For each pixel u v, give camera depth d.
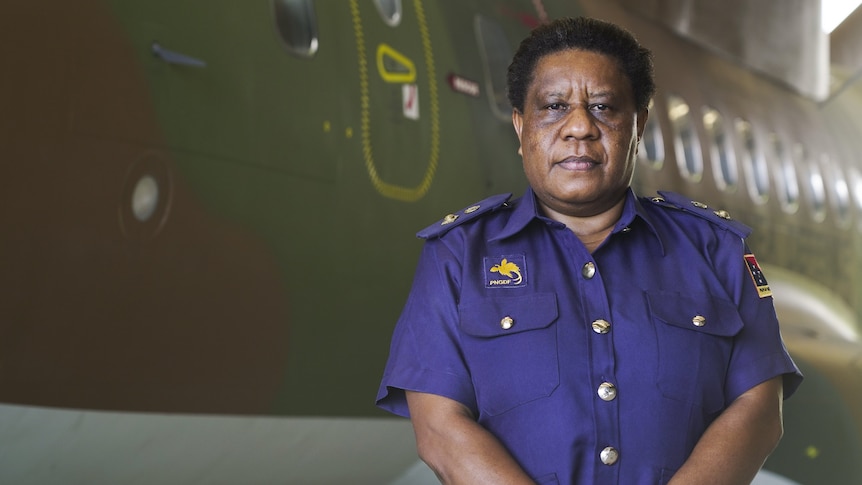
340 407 2.87
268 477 2.83
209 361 2.44
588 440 1.18
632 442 1.18
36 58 2.05
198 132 2.45
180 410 2.37
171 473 2.51
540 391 1.19
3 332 1.98
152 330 2.29
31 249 2.02
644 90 1.29
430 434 1.21
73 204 2.11
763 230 6.28
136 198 2.26
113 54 2.23
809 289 6.68
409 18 3.49
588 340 1.20
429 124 3.41
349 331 2.92
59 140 2.09
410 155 3.27
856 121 8.30
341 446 2.94
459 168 3.52
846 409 4.08
